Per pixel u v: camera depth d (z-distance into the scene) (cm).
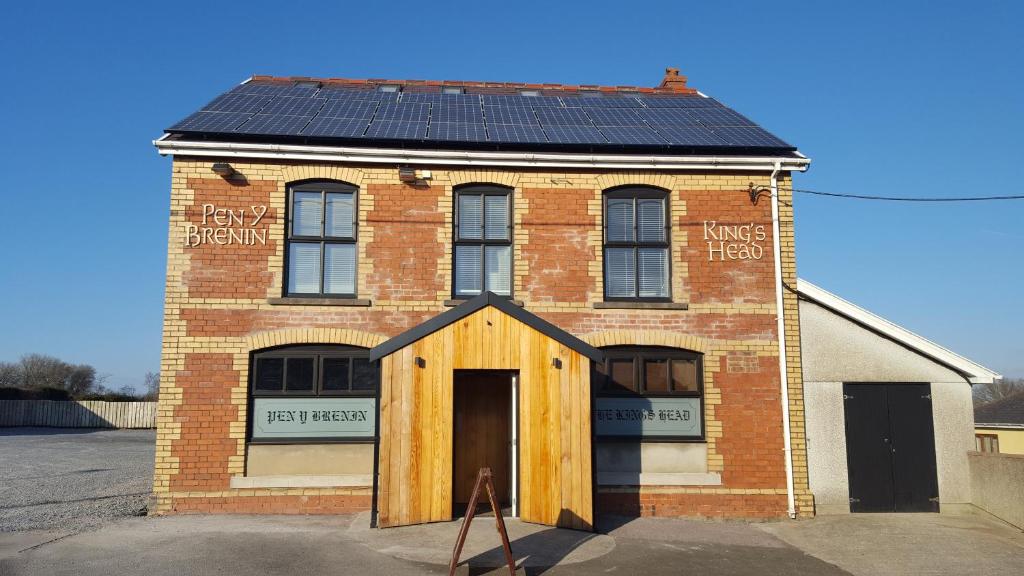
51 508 1259
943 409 1367
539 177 1377
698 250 1380
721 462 1322
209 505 1233
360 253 1320
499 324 1158
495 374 1249
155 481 1230
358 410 1285
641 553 1036
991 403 3853
